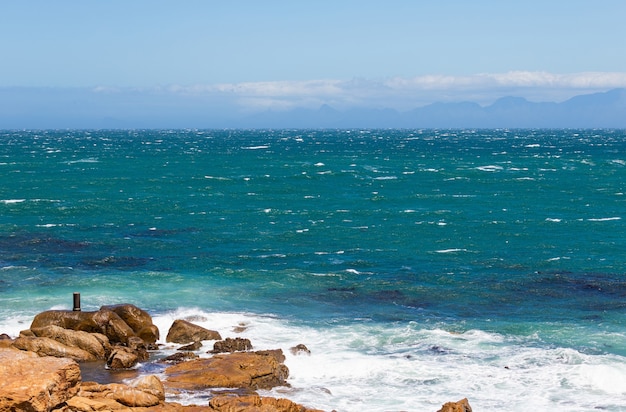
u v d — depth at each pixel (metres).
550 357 28.92
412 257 49.34
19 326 31.73
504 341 31.28
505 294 39.94
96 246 51.44
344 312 36.09
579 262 47.78
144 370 26.66
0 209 67.75
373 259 48.66
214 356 27.19
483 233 58.03
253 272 44.25
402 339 31.34
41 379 18.61
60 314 30.17
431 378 26.55
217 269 44.84
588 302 38.38
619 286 41.69
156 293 38.88
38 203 72.00
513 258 49.09
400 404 24.20
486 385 25.92
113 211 67.94
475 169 120.19
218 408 21.70
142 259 47.59
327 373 26.92
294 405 22.50
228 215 66.62
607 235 57.34
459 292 40.28
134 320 30.25
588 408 23.94
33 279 41.31
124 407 21.17
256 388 25.28
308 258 48.75
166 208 70.50
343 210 70.12
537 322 34.53
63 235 55.38
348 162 139.75
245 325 33.06
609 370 26.61
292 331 32.34
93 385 21.95
